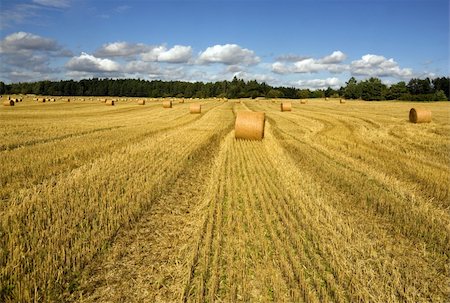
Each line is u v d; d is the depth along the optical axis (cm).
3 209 806
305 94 13625
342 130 2573
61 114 3928
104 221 758
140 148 1620
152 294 526
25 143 1728
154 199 937
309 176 1210
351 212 865
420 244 692
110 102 6188
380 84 10962
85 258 605
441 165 1391
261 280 555
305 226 757
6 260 577
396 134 2328
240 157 1520
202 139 2009
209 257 628
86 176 1084
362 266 604
